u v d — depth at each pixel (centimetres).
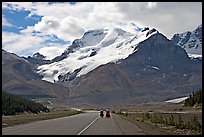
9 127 5078
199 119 6794
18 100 17000
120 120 8462
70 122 6994
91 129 4825
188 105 17862
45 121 7419
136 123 6831
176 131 4566
